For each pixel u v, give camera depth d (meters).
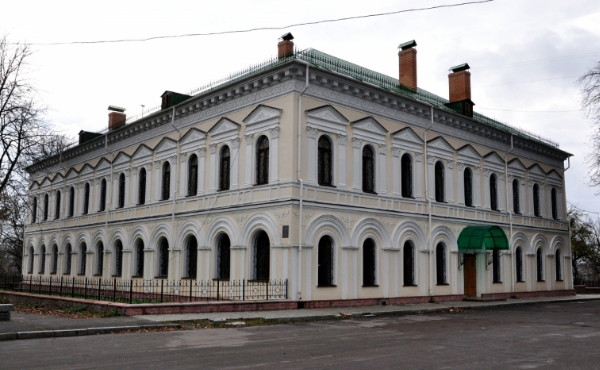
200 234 27.70
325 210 24.36
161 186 31.25
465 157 32.38
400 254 27.56
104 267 35.38
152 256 30.91
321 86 25.02
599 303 33.28
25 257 46.91
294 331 16.45
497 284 33.38
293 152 23.48
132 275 32.53
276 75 24.47
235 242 25.50
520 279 35.88
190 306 19.88
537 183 38.84
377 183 27.00
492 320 20.91
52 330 14.80
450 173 31.23
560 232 40.34
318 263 24.09
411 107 28.97
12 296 27.20
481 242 29.81
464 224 31.62
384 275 26.66
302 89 24.14
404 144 28.64
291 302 22.44
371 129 26.97
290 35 26.47
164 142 31.28
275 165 24.19
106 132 37.84
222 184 27.28
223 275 26.58
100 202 37.31
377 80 29.88
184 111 29.84
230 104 27.19
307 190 23.73
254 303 21.38
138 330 16.09
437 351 12.52
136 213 32.94
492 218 33.84
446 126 31.41
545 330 17.44
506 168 35.53
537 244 37.66
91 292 33.75
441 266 30.19
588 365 10.88
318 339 14.54
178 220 29.38
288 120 23.89
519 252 36.34
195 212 28.19
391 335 15.62
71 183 41.25
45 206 45.12
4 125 31.69
